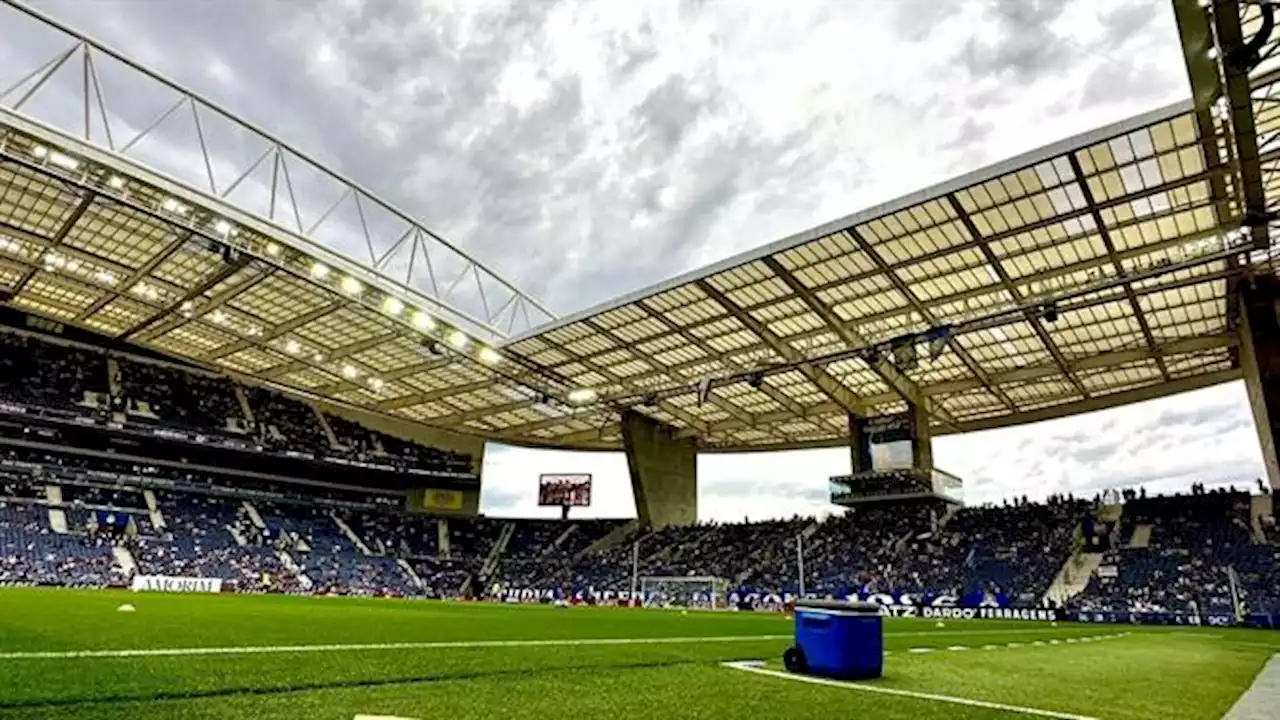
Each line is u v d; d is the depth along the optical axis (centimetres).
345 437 5600
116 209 2930
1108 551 3662
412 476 5716
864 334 3441
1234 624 2955
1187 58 1661
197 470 5209
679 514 5212
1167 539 3588
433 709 453
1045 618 3366
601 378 4353
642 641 1141
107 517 4541
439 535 5906
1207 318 3042
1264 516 3459
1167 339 3272
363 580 5059
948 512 4447
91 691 466
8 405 4178
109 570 4097
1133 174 2184
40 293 3844
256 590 4353
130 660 628
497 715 442
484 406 5162
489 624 1596
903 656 944
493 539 5950
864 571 4228
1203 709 568
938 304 3103
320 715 420
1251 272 2608
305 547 5119
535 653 863
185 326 4138
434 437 5988
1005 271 2786
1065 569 3675
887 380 3816
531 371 4266
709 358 3903
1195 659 1091
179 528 4738
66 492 4550
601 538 5634
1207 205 2298
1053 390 3991
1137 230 2480
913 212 2469
